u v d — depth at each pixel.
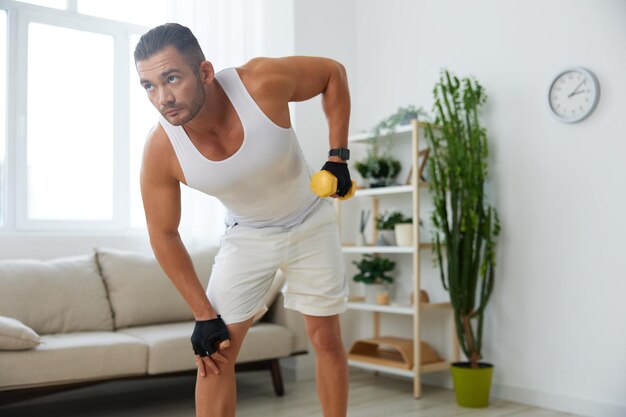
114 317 3.39
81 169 3.91
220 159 1.58
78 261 3.42
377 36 4.32
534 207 3.39
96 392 3.66
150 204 1.70
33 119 3.76
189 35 1.45
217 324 1.75
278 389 3.55
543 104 3.37
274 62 1.61
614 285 3.06
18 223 3.65
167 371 3.04
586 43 3.20
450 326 3.79
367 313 4.28
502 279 3.53
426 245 3.61
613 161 3.08
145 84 1.45
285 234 1.83
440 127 3.57
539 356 3.35
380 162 3.96
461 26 3.79
